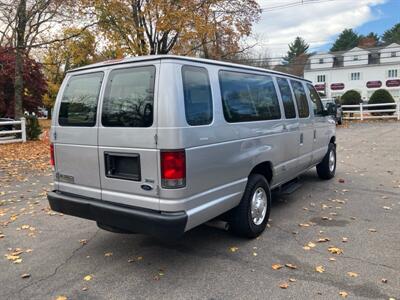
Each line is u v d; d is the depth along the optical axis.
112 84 3.80
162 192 3.42
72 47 19.84
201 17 19.08
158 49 19.92
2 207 6.17
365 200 6.13
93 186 3.99
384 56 59.00
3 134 15.80
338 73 60.69
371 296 3.21
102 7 18.12
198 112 3.61
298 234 4.68
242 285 3.46
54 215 5.70
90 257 4.16
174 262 3.98
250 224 4.45
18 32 16.45
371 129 18.36
